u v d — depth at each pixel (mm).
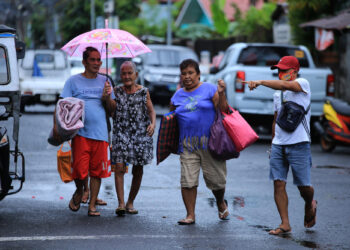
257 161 28094
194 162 15984
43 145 31359
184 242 13938
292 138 14938
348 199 19453
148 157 17078
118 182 16984
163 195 19797
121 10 107250
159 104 54188
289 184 22094
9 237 14172
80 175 16547
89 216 16656
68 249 13203
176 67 54062
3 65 16031
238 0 125312
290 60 15078
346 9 46844
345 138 31125
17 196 19250
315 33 45438
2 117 16344
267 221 16219
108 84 16609
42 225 15469
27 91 48500
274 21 69688
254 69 34062
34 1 111125
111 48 18828
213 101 15969
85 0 91688
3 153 15320
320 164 27406
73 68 54188
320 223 16109
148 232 14867
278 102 15344
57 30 100125
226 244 13805
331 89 35031
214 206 18125
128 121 17078
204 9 117938
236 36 86500
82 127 16391
